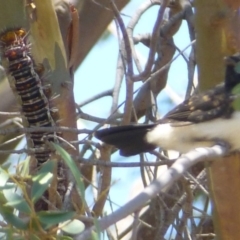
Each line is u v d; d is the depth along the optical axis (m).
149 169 8.59
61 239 4.70
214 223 7.67
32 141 6.46
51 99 6.87
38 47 7.40
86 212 5.69
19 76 6.30
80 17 9.43
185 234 8.12
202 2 7.15
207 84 7.63
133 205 4.44
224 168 7.33
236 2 7.06
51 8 7.40
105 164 6.04
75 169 4.70
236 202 7.43
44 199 6.10
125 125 7.41
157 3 9.12
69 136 7.36
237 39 7.20
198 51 7.48
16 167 5.57
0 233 4.88
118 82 8.49
